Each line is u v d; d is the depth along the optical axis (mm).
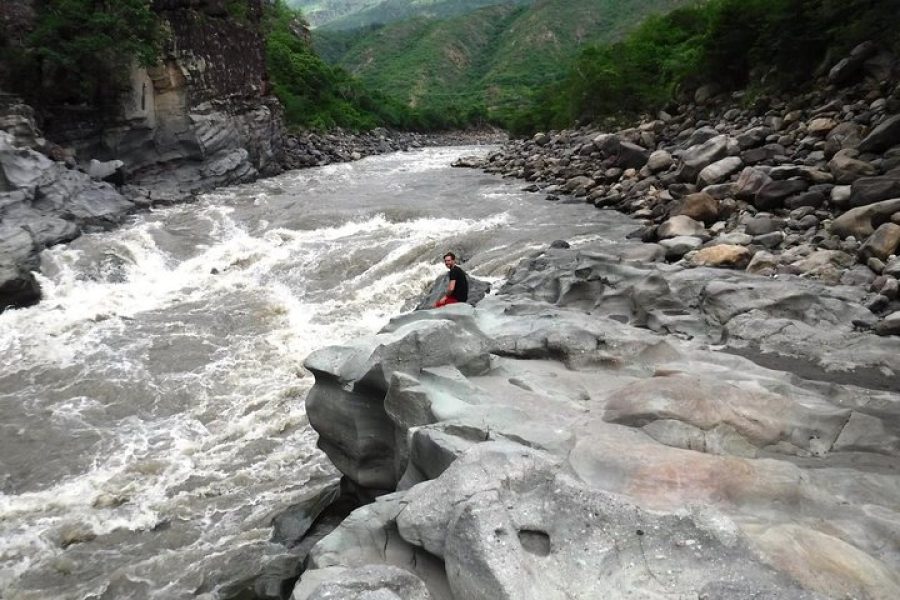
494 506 3652
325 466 8133
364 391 6211
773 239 12539
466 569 3430
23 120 18688
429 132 75375
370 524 4246
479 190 23859
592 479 4203
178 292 14086
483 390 5719
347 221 18969
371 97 66312
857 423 5180
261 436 8789
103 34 20781
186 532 6926
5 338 11391
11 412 9242
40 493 7543
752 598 2943
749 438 4930
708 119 23812
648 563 3396
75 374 10312
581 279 10516
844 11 19406
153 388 9969
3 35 19469
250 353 11188
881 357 7770
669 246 13188
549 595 3256
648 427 4965
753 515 3893
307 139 40656
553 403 5496
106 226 17984
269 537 6734
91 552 6629
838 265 10992
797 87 20641
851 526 3836
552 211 19000
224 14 28219
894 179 12211
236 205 22016
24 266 13133
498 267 13945
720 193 15641
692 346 8180
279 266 15492
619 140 23516
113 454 8375
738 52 23812
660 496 3988
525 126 49625
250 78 30938
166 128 24422
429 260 15289
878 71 17422
